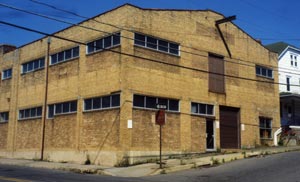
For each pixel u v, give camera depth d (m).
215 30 31.55
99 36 27.22
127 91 24.64
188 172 20.33
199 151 28.47
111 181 16.38
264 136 34.84
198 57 29.69
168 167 21.45
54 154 30.09
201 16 30.50
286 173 18.09
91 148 26.52
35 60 34.31
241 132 32.31
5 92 38.03
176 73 27.81
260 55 35.66
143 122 25.23
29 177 17.30
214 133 30.06
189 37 29.22
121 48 25.16
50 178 17.00
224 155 26.02
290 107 43.62
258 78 35.09
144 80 25.67
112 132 25.00
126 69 24.84
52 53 32.03
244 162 22.92
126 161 23.97
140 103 25.33
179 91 27.78
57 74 31.14
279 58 43.81
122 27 25.41
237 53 33.28
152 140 25.55
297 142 37.44
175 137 26.94
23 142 34.28
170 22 27.98
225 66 31.98
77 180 16.38
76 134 28.05
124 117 24.36
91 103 27.27
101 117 26.11
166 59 27.27
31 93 34.16
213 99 30.36
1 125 38.03
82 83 28.23
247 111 33.28
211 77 30.58
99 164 25.59
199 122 28.97
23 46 36.16
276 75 37.25
